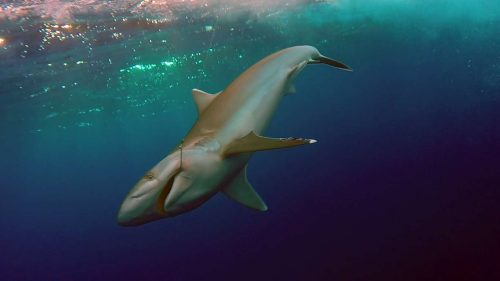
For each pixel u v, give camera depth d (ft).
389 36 87.51
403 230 52.75
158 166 9.06
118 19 39.37
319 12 55.21
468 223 46.29
